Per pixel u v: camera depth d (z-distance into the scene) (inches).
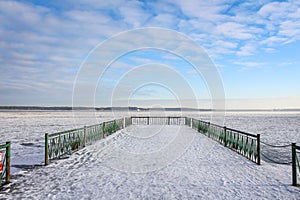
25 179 245.3
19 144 523.2
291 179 244.7
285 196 196.7
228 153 387.9
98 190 212.7
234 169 286.4
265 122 1332.4
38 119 1498.5
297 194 201.2
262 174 264.1
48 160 333.7
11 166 302.4
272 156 415.2
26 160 342.6
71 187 220.8
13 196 197.8
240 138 388.2
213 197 195.3
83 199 191.5
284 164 328.8
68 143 393.1
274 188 216.5
